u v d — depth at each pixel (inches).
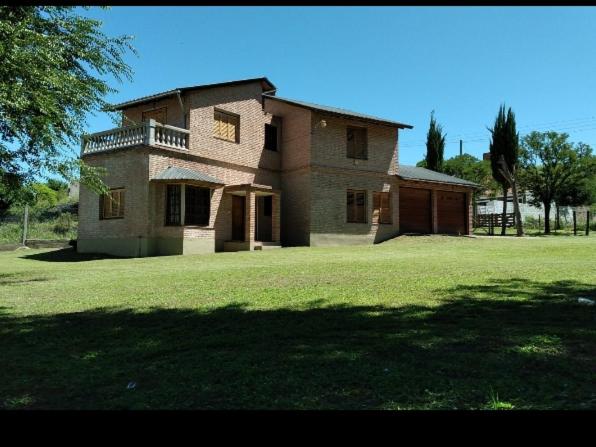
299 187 915.4
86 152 818.8
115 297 323.6
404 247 780.0
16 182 495.2
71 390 144.2
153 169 746.2
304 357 168.6
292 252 714.8
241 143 886.4
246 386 141.6
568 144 1462.8
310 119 900.6
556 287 307.9
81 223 828.0
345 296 292.0
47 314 271.0
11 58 394.0
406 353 168.9
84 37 477.7
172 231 741.9
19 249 884.0
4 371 164.7
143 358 176.4
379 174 987.3
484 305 251.8
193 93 807.7
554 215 1871.3
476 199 1995.6
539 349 168.9
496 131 1299.2
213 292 328.5
